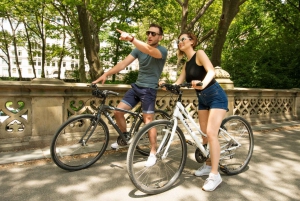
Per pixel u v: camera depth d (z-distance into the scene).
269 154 3.87
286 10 10.80
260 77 9.79
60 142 3.77
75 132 3.94
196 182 2.82
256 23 17.73
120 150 3.79
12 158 3.25
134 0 10.05
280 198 2.51
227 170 3.01
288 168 3.31
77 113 4.07
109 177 2.86
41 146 3.71
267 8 11.59
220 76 5.64
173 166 3.19
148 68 3.16
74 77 21.31
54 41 36.34
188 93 5.18
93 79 8.82
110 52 17.78
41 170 2.98
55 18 16.16
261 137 4.98
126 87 4.29
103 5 8.62
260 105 6.42
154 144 2.78
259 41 12.80
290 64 9.75
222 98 2.67
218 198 2.48
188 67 2.78
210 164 3.00
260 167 3.32
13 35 22.77
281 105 6.95
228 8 9.05
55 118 3.84
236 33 18.36
